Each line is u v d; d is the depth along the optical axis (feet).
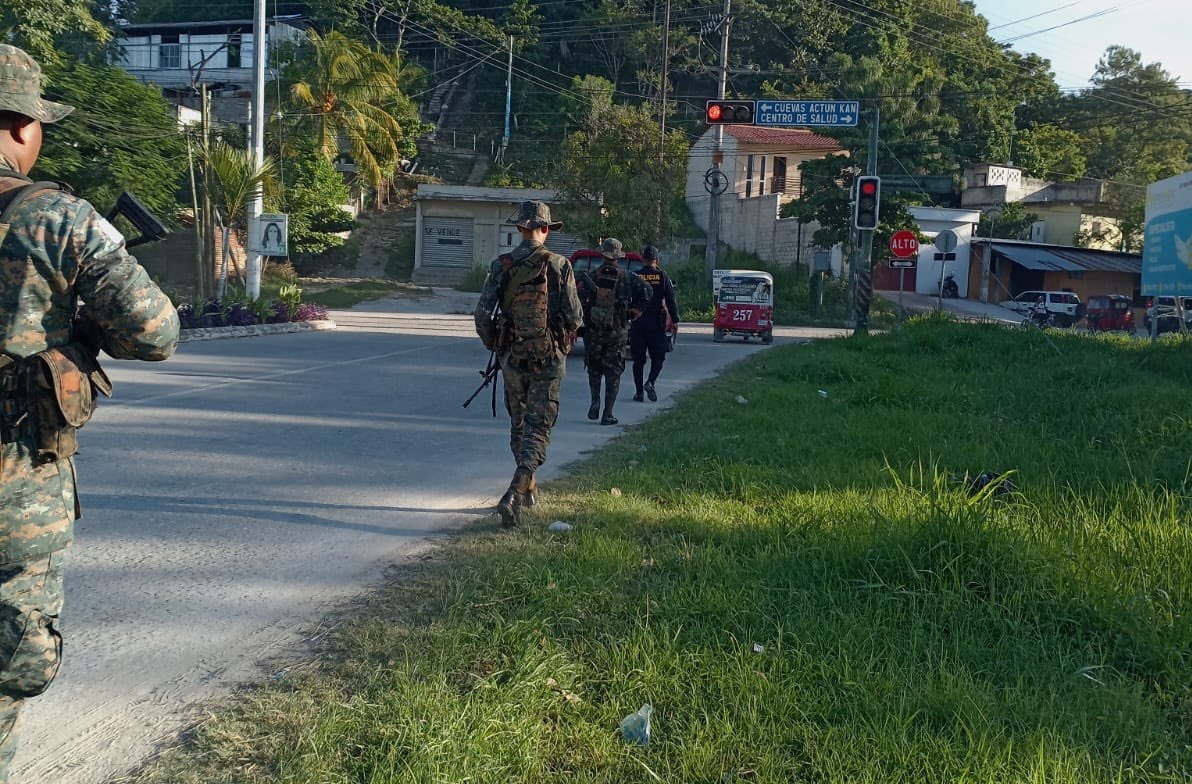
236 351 53.01
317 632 13.09
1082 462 23.93
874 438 27.40
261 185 73.92
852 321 124.88
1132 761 9.73
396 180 190.08
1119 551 15.33
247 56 203.10
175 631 13.20
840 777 9.07
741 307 77.82
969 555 14.44
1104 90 244.01
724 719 10.19
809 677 11.23
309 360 48.91
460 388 39.37
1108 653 12.20
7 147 8.27
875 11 232.94
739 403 35.83
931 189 67.36
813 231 140.67
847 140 128.16
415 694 10.50
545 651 11.76
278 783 9.04
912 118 133.59
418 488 21.99
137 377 39.34
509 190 149.07
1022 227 176.65
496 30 236.63
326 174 134.51
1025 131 213.66
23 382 7.73
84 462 23.45
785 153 165.27
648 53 228.84
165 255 105.09
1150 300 148.15
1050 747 9.61
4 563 7.74
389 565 16.14
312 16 222.28
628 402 37.45
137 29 204.13
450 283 147.74
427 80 234.58
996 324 60.59
